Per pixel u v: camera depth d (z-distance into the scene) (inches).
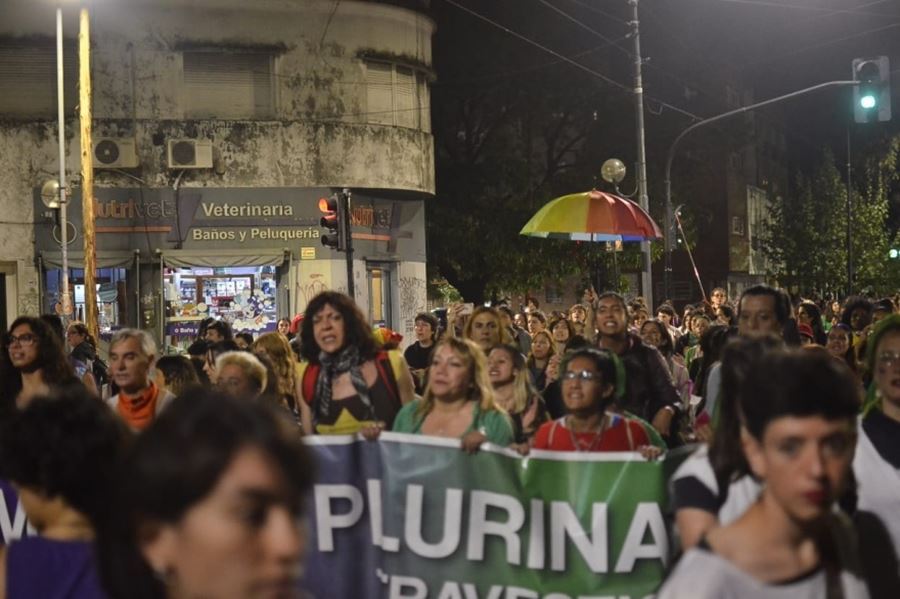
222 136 1176.8
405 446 232.2
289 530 69.3
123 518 71.7
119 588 73.2
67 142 1151.0
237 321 1179.3
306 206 1195.3
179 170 1163.3
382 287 1270.9
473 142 1460.4
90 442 117.4
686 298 2182.6
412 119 1275.8
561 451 239.5
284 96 1197.7
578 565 227.6
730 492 143.3
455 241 1370.6
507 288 1423.5
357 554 232.4
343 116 1214.9
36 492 118.6
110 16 1156.5
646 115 1481.3
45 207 1140.5
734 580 98.6
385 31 1238.9
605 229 553.9
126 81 1160.8
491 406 259.0
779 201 2210.9
